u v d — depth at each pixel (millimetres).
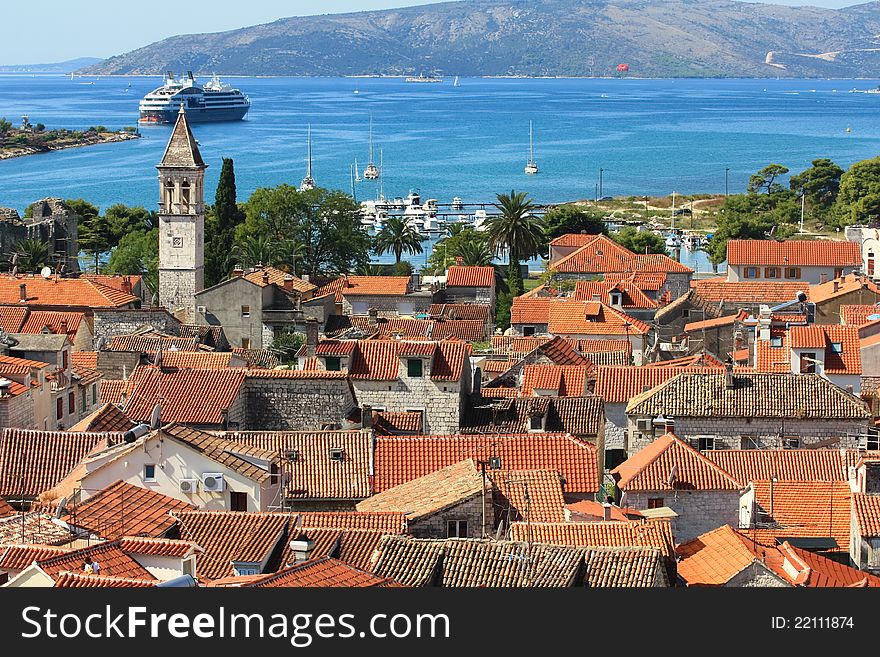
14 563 67750
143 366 139875
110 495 87250
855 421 127125
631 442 130125
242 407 131125
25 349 125375
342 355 143375
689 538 103500
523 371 149250
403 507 91188
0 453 100875
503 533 85500
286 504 102250
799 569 79250
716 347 193875
